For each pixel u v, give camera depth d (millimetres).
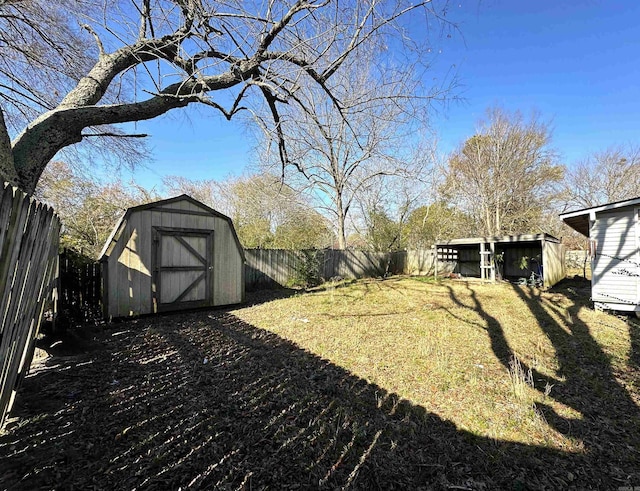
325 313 7031
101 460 1935
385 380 3445
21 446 2008
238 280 8133
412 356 4223
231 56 3926
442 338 5078
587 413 2811
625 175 21516
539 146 21297
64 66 5246
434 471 2037
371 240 18875
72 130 3541
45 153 3324
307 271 12656
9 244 1576
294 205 17453
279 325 5887
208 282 7387
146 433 2258
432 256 16953
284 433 2371
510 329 5684
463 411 2809
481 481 1957
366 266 16109
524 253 14859
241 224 16906
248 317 6570
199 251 7238
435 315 6852
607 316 6703
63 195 9875
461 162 22125
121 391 2912
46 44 4969
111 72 3969
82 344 4355
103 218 10328
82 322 5582
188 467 1929
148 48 3924
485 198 21375
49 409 2498
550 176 21203
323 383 3322
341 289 11266
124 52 4055
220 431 2344
